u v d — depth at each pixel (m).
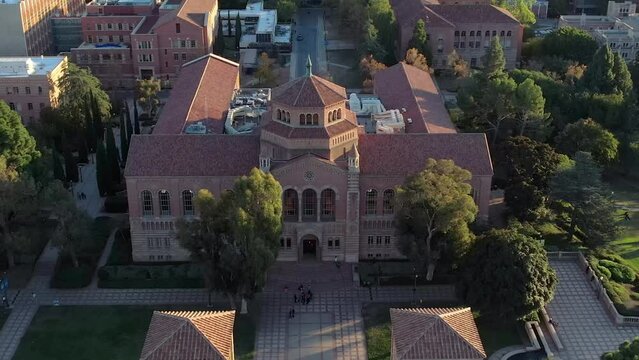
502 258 107.38
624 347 87.81
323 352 107.62
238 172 125.62
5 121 141.75
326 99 122.19
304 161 121.12
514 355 106.19
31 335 110.50
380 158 127.12
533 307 107.06
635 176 168.50
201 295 120.69
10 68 180.62
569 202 132.88
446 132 143.62
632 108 172.88
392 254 132.25
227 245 110.06
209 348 84.31
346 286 123.50
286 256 129.50
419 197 111.00
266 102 167.12
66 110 174.12
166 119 151.12
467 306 111.25
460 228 113.81
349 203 124.75
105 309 116.94
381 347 107.75
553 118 173.12
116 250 133.75
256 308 117.44
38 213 129.62
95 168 170.00
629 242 138.88
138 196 126.12
